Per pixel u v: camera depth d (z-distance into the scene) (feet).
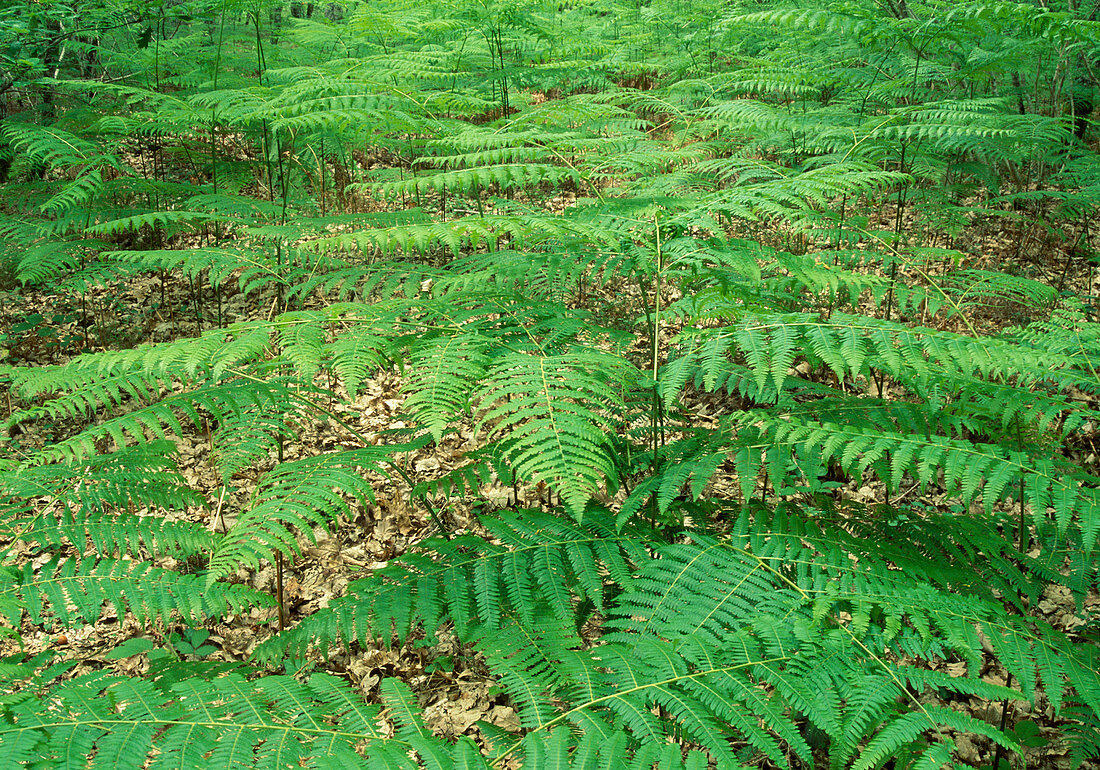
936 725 5.40
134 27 27.12
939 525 8.18
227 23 31.48
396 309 8.55
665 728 6.79
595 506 8.09
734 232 17.53
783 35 27.12
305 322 8.15
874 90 16.69
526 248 10.25
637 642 6.15
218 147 25.04
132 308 20.80
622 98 15.85
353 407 16.97
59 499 8.28
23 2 20.88
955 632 6.05
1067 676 6.11
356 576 12.82
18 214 20.52
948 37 14.35
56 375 7.97
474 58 23.82
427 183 8.20
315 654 11.09
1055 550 8.53
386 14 22.99
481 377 7.38
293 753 4.83
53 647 11.52
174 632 11.55
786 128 15.88
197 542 8.47
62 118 23.91
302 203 19.67
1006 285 10.67
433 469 15.01
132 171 24.58
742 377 9.54
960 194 21.81
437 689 10.62
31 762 4.38
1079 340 8.30
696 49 31.30
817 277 8.85
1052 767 8.43
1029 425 9.14
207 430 16.05
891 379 14.32
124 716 4.93
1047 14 12.56
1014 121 18.57
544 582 6.90
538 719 5.42
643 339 14.64
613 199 9.76
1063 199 20.62
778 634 6.00
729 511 8.47
